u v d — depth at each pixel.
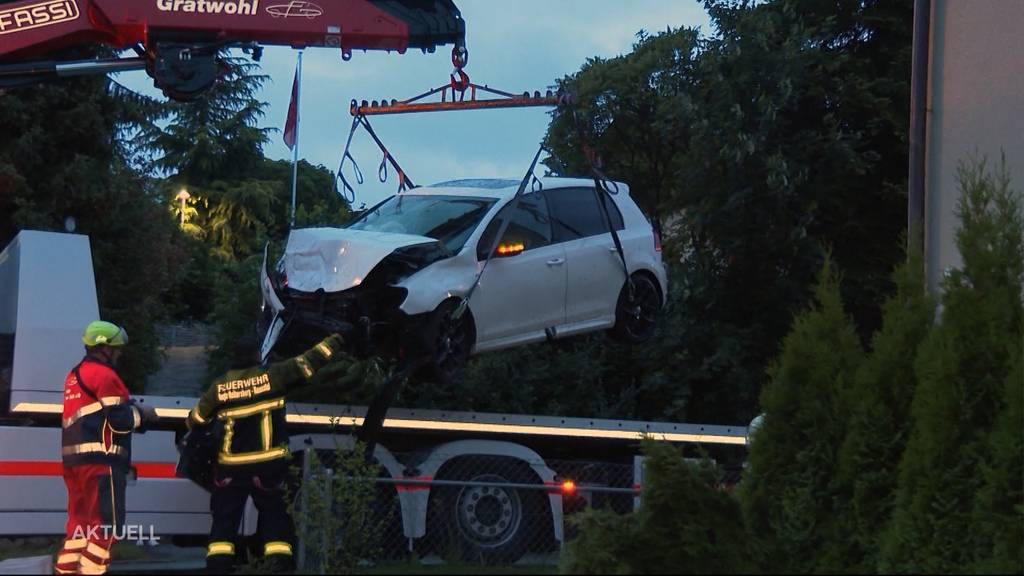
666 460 6.09
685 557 5.89
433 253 9.45
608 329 11.08
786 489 7.25
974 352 6.75
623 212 11.21
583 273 10.58
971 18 11.10
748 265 16.98
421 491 9.77
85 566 8.21
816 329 7.55
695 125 17.00
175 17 9.59
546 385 12.44
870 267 17.84
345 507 8.48
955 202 11.00
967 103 11.06
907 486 6.70
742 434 11.20
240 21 9.66
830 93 17.70
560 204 10.69
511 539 10.10
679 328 14.16
